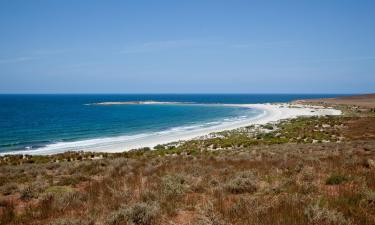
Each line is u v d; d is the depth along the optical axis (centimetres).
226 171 1341
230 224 661
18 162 2736
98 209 827
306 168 1280
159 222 723
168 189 988
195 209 815
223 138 4303
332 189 944
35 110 13162
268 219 665
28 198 1074
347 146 2412
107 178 1332
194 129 6353
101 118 9400
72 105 18312
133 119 9081
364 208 722
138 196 939
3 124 7500
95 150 3884
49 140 4956
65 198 947
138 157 2652
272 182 1088
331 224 629
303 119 6769
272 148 2616
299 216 677
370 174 1105
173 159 2045
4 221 792
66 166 1891
